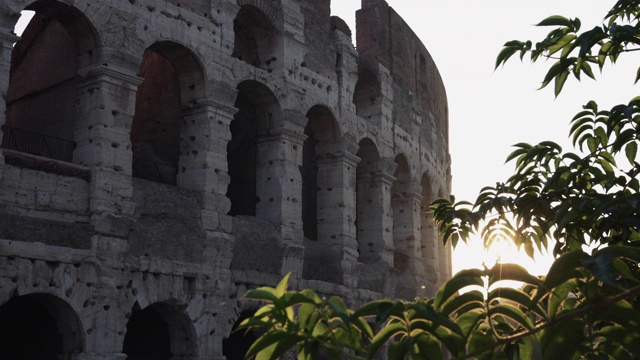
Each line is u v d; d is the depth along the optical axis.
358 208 51.09
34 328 33.38
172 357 34.62
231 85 38.09
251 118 46.56
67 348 30.16
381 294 48.47
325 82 45.56
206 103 36.75
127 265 31.75
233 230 37.03
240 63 38.97
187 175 36.75
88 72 32.50
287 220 40.53
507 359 7.71
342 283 44.53
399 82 55.88
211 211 35.88
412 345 6.88
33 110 37.00
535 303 6.75
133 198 32.69
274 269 39.31
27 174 29.31
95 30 32.34
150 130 43.75
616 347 8.35
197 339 34.38
